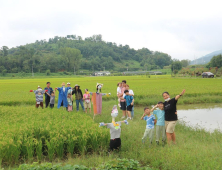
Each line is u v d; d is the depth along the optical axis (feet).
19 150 24.41
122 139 29.12
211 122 45.39
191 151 23.65
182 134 33.19
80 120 35.04
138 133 32.27
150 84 130.82
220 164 19.90
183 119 48.01
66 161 24.44
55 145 24.93
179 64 442.50
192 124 43.65
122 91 47.16
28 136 27.32
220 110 57.82
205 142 28.94
